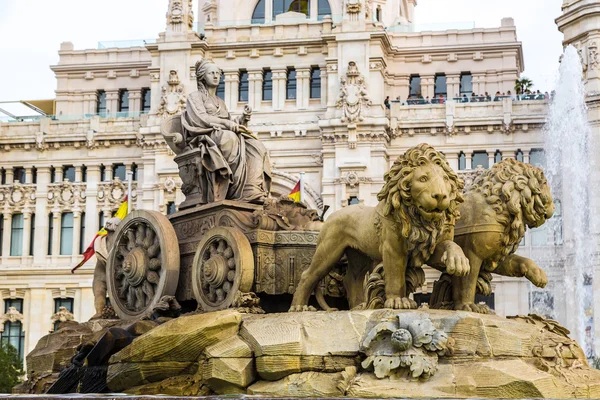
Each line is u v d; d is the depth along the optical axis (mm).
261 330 12398
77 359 15211
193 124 16703
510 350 11953
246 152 16594
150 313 15977
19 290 74062
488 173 13852
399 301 12977
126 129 73438
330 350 12039
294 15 74250
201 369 12602
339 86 68750
